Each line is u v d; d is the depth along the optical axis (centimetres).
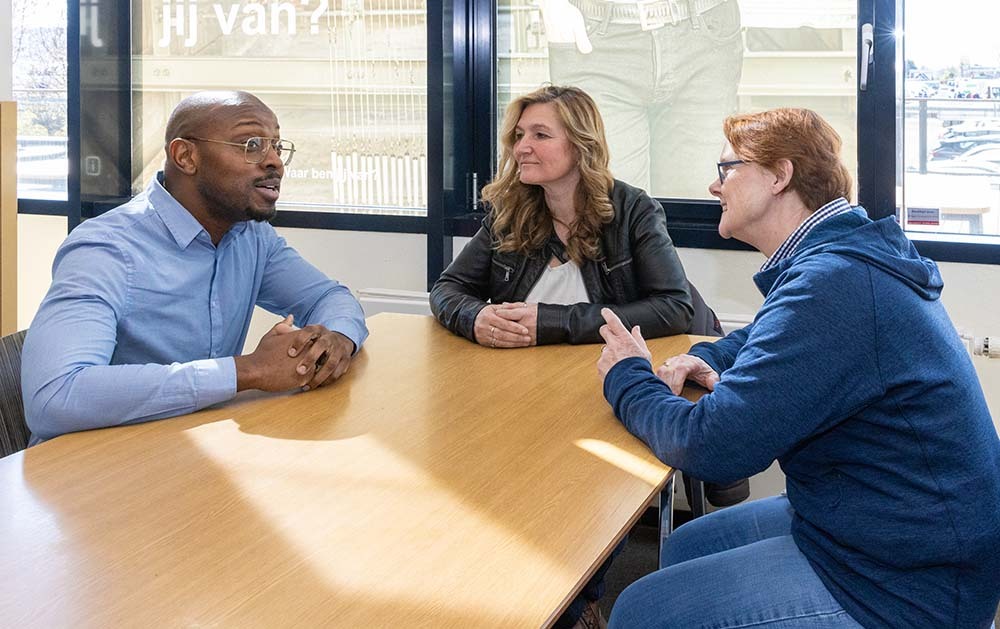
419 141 364
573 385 205
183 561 126
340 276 372
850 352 144
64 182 402
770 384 147
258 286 235
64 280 188
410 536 134
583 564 127
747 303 329
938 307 153
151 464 158
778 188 164
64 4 391
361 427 178
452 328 246
